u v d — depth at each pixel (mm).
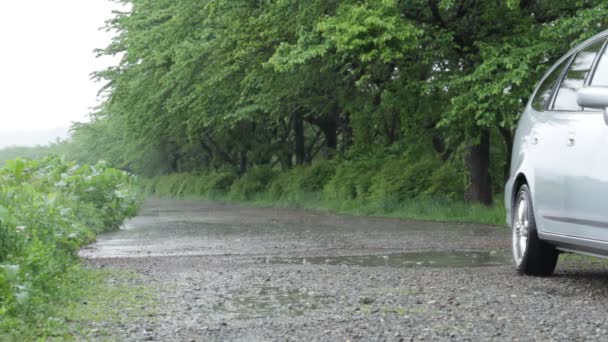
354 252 12508
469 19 21734
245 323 6254
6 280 6281
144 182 68562
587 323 6000
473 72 20297
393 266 10375
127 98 40188
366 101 30016
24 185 11648
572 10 21000
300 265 10539
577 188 7637
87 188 18828
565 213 7879
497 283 8281
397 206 26109
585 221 7508
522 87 19234
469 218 21578
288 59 22406
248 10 27656
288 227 19484
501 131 25953
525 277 8758
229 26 28328
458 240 14500
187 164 65250
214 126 39094
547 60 19922
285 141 47812
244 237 16094
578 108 8055
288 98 31828
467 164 24578
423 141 26250
